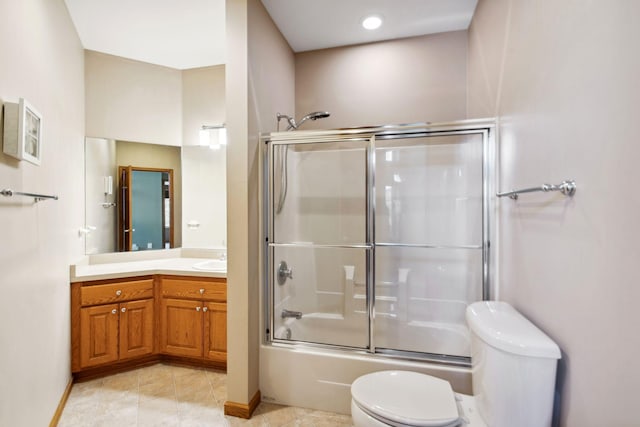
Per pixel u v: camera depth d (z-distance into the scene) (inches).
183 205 122.6
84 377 92.4
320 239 90.8
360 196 87.8
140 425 73.0
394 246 86.5
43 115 70.5
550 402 40.7
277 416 75.7
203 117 121.8
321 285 90.6
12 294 54.5
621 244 30.3
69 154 91.4
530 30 50.5
